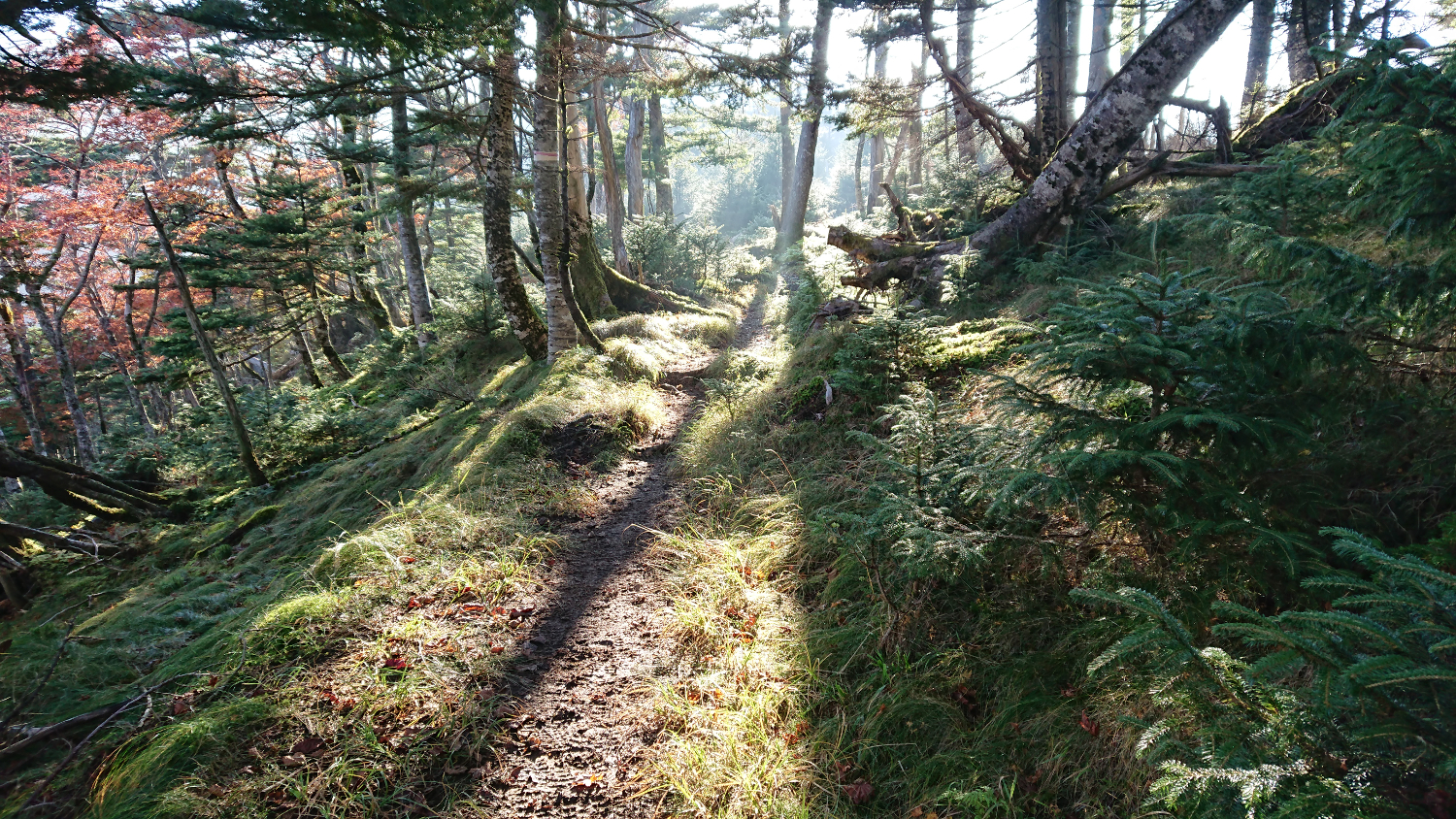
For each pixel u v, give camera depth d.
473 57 7.91
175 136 6.80
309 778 2.71
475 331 14.84
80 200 16.77
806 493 4.70
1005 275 8.32
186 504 10.31
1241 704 1.58
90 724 3.29
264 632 3.65
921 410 3.48
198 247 14.42
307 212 15.05
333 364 19.86
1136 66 7.78
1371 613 1.54
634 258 18.88
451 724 3.00
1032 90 10.84
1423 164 2.12
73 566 7.93
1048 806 2.23
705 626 3.55
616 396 7.90
